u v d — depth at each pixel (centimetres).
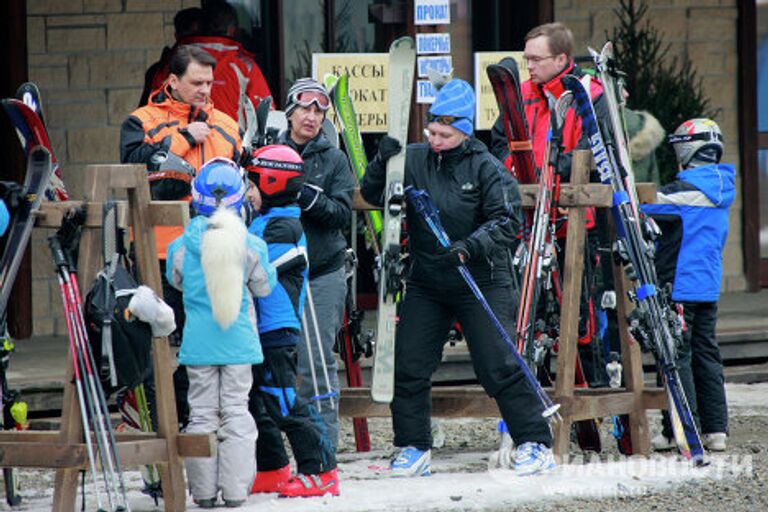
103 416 2022
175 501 2084
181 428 2261
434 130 2334
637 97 4259
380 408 2588
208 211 2128
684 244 2661
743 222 4450
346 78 2747
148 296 2022
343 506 2144
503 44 4128
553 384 2925
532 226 2508
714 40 4359
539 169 2738
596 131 2517
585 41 4250
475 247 2292
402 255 2428
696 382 2694
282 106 3953
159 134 2427
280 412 2173
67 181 3856
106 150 3881
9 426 2244
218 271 2067
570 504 2206
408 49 2380
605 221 2683
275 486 2272
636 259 2506
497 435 2916
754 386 3512
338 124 2772
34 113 2095
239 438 2125
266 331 2170
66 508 2036
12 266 2131
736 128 4416
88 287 2075
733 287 4459
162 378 2083
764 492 2306
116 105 3881
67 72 3844
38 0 3812
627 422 2609
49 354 3469
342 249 2459
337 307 2448
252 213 2277
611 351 2675
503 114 2594
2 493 2359
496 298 2384
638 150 3459
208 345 2108
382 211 2658
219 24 3453
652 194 2605
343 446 2805
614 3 4262
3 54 3762
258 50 3941
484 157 2352
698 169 2684
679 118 4291
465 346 3447
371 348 2717
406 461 2402
